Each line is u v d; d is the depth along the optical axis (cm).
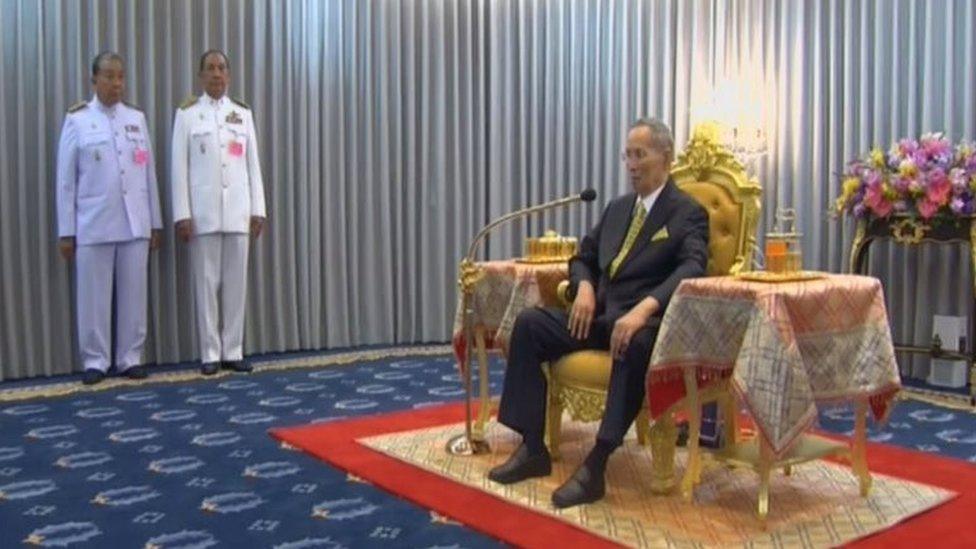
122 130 484
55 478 305
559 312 308
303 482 302
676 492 288
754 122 540
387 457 329
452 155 610
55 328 495
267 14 551
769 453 256
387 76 591
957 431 372
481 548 242
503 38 618
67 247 475
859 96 510
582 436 359
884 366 273
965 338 466
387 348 588
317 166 569
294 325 567
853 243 474
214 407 417
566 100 629
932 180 421
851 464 294
